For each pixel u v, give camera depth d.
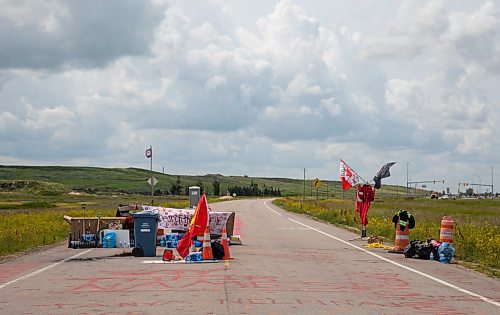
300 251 21.86
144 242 19.84
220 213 24.52
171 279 14.57
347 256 20.39
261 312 10.59
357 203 28.38
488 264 18.55
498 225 35.00
